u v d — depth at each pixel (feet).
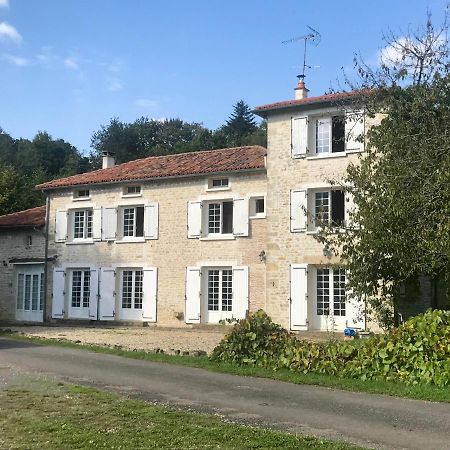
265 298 64.18
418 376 32.07
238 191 67.51
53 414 23.82
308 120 62.44
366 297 47.85
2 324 77.20
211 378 34.19
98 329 68.44
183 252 70.33
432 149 40.04
